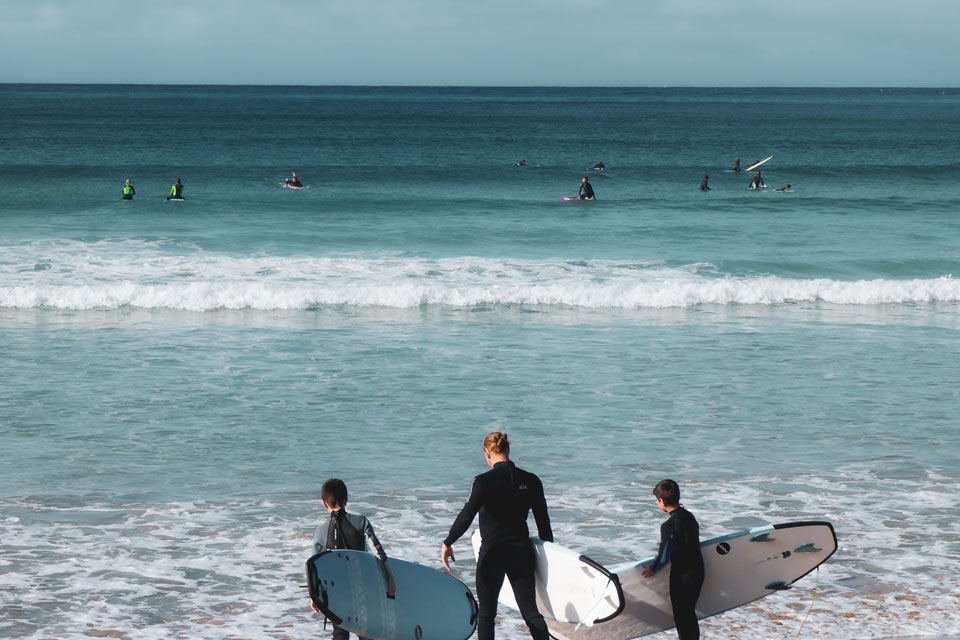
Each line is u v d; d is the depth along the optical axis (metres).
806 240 50.19
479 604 9.46
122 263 38.97
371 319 31.20
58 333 28.22
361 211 60.22
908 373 24.78
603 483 16.36
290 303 32.88
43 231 48.06
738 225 55.56
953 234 52.69
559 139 139.62
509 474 9.53
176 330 28.94
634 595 9.82
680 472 16.97
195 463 17.17
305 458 17.56
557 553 9.55
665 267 41.38
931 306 35.31
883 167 94.12
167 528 14.02
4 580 11.96
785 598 11.81
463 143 129.00
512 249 46.22
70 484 15.91
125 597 11.58
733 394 22.55
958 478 16.75
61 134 132.38
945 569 12.78
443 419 20.23
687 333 29.81
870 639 10.60
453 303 33.88
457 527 9.43
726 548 9.88
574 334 29.41
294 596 11.77
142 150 107.00
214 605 11.42
